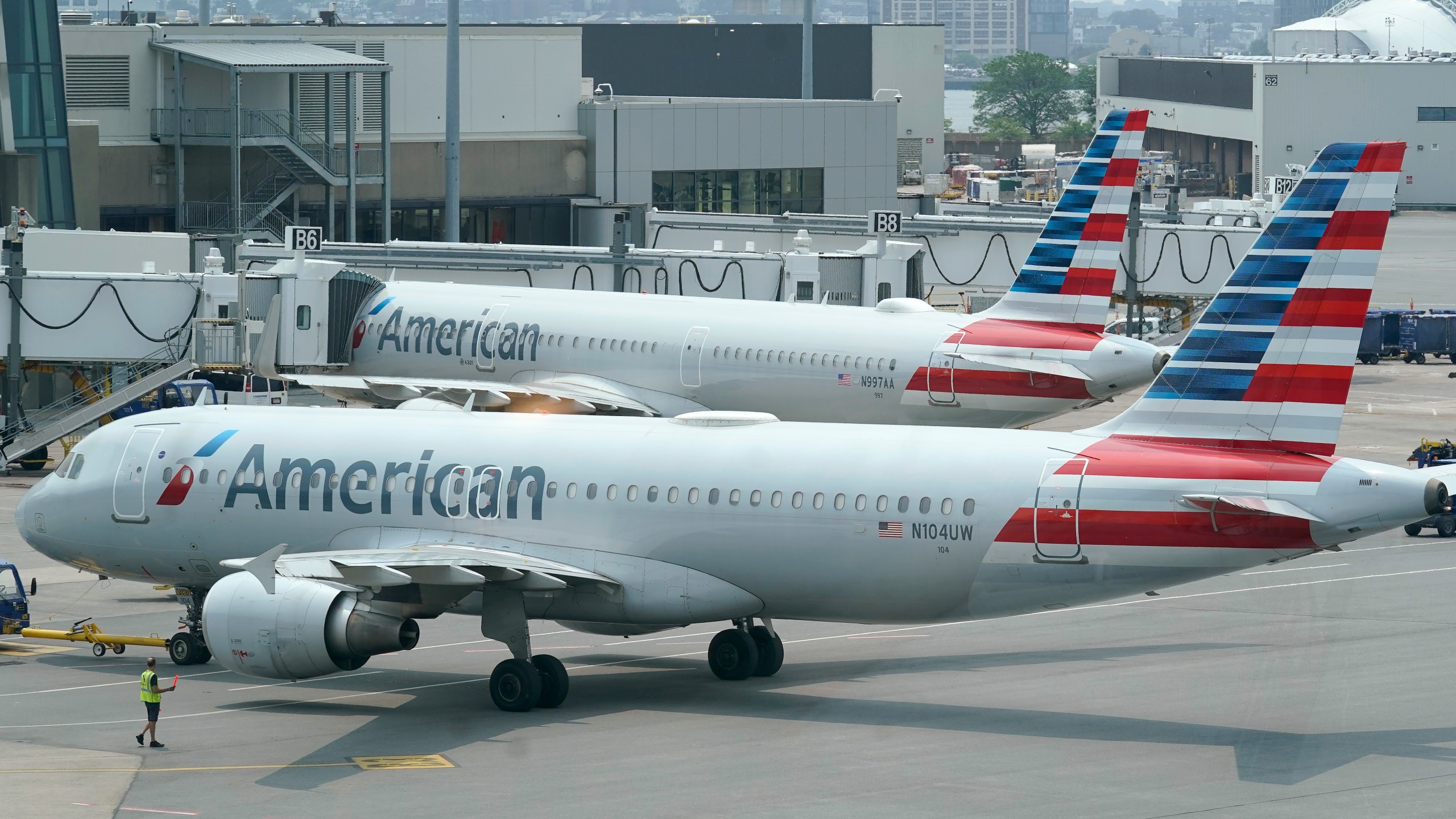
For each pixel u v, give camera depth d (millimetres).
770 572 65500
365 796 54250
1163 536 59875
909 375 100188
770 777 55594
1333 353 58906
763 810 51812
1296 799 52094
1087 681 69625
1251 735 60031
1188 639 78062
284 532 72188
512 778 56094
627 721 63969
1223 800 52031
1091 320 97750
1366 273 58250
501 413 73188
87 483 75688
